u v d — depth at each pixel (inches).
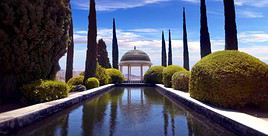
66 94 558.3
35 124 347.9
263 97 404.2
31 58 485.4
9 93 469.4
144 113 442.9
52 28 498.0
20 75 485.7
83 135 287.3
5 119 297.3
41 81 496.1
